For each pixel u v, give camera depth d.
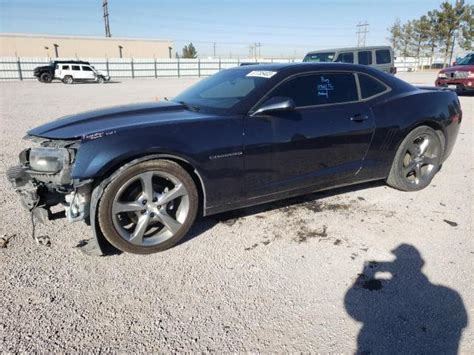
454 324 2.26
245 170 3.26
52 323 2.26
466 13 39.25
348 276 2.76
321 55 14.36
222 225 3.56
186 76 41.88
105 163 2.71
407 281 2.69
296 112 3.50
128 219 3.12
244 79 3.73
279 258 3.00
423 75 33.03
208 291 2.59
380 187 4.60
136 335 2.18
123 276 2.75
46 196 2.96
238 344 2.11
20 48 46.94
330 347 2.10
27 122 9.34
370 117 3.88
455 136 4.66
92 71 28.23
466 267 2.86
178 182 3.02
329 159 3.72
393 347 2.10
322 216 3.77
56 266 2.85
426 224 3.59
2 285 2.60
